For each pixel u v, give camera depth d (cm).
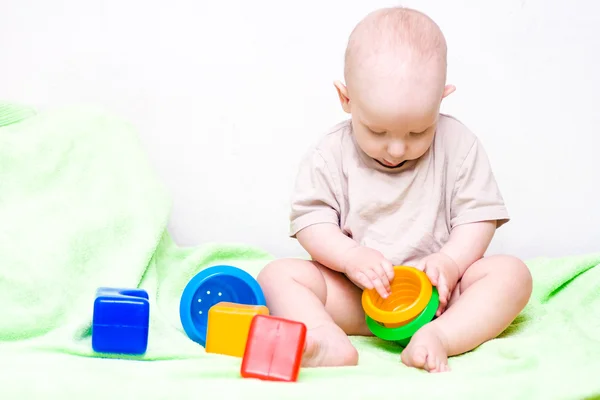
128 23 174
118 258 142
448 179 133
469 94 176
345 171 133
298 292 122
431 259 123
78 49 174
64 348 110
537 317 130
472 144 134
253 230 177
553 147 177
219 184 176
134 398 86
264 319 96
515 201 177
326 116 176
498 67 176
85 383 88
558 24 175
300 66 175
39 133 153
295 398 86
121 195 151
